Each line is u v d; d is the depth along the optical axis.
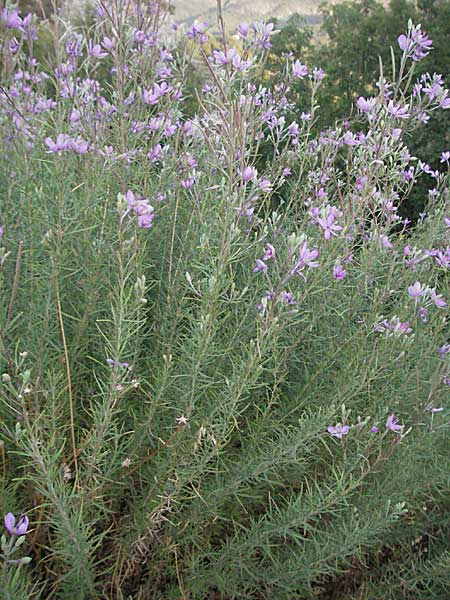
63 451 2.19
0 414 2.17
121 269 1.72
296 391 2.64
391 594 2.33
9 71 2.18
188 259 2.54
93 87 2.70
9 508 2.02
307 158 3.19
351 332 2.66
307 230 3.02
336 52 7.38
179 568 2.32
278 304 2.02
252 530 2.15
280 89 3.07
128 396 2.48
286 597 2.22
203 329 1.97
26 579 2.04
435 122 6.36
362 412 2.49
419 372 2.40
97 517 2.09
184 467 2.09
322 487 2.43
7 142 2.43
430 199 3.52
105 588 2.10
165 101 2.96
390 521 1.98
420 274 2.92
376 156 2.42
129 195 1.66
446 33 6.93
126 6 2.34
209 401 2.39
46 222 2.24
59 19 2.17
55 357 2.17
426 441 2.29
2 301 2.11
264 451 2.35
